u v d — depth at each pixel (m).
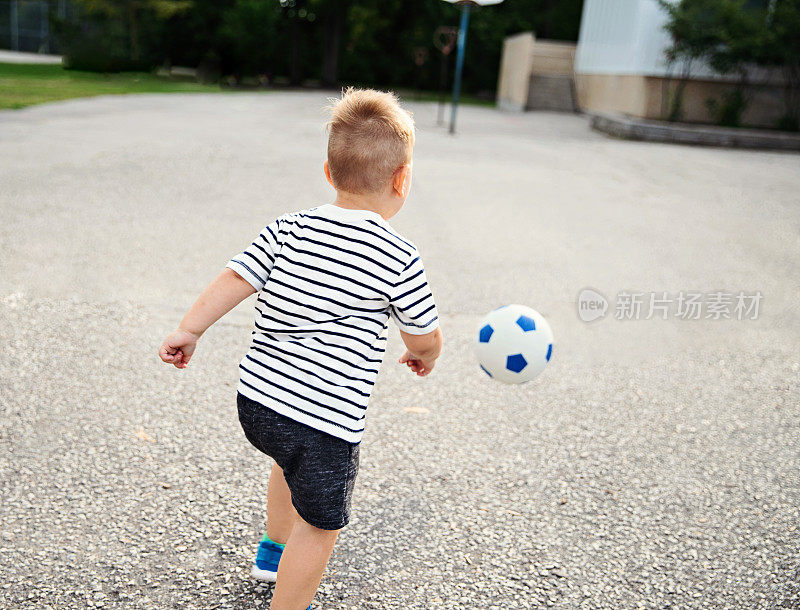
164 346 1.77
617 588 2.21
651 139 14.50
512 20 33.41
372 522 2.46
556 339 4.25
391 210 1.82
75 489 2.51
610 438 3.13
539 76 24.47
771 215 7.76
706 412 3.44
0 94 15.22
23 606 1.98
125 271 4.76
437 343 1.84
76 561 2.17
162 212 6.28
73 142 9.38
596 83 21.25
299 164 8.93
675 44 14.96
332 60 31.17
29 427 2.88
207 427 2.99
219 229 5.88
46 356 3.50
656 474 2.86
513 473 2.81
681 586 2.23
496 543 2.39
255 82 30.81
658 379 3.79
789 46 14.19
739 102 15.66
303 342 1.71
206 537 2.32
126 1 26.92
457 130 15.20
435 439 3.03
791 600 2.18
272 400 1.71
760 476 2.88
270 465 2.75
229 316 4.18
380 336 1.77
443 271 5.28
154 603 2.03
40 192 6.64
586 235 6.60
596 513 2.58
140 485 2.56
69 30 27.19
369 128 1.73
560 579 2.24
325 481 1.71
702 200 8.45
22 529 2.29
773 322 4.71
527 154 11.66
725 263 5.96
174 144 9.79
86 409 3.05
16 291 4.27
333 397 1.69
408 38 32.34
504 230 6.57
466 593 2.15
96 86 19.86
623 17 18.14
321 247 1.72
